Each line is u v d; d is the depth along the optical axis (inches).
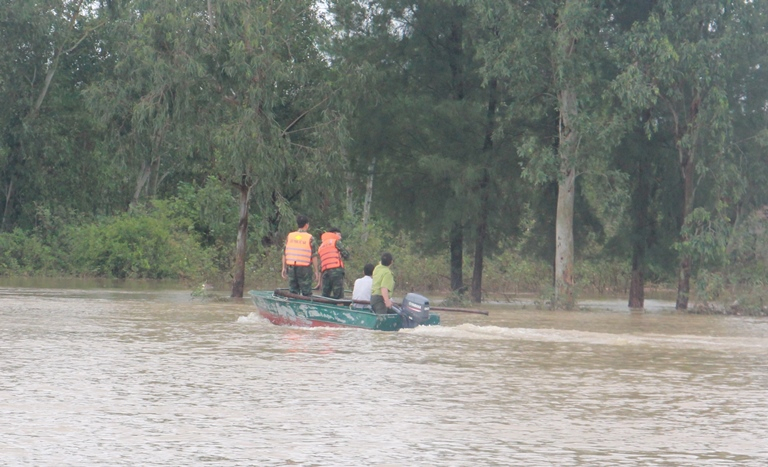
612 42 1781.5
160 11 1688.0
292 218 1742.1
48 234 2851.9
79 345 897.5
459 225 1953.7
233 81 1715.1
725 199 1753.2
